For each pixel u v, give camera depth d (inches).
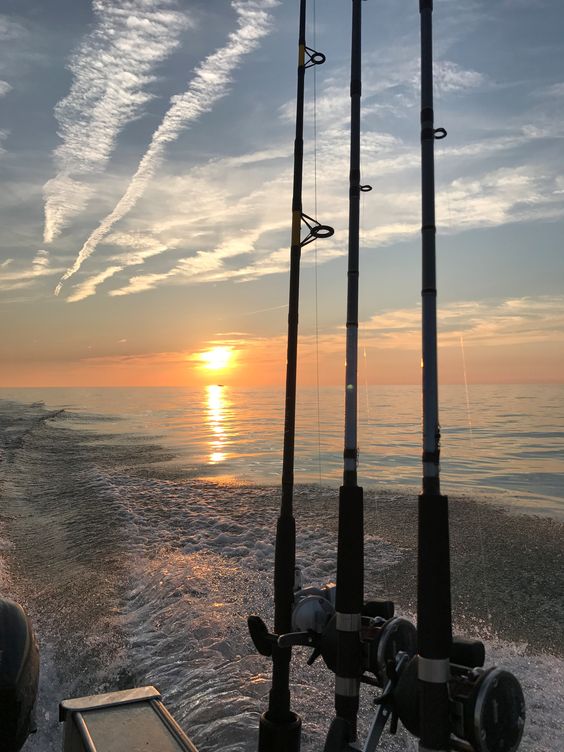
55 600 267.6
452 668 77.2
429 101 87.0
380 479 683.4
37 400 4382.4
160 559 326.6
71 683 190.9
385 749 138.9
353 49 110.8
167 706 167.9
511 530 408.5
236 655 198.7
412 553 346.3
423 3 88.7
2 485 602.2
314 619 103.7
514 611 254.4
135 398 4872.0
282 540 112.7
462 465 810.8
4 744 74.8
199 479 646.5
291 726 108.6
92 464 783.7
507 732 72.6
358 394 101.9
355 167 108.0
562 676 187.6
